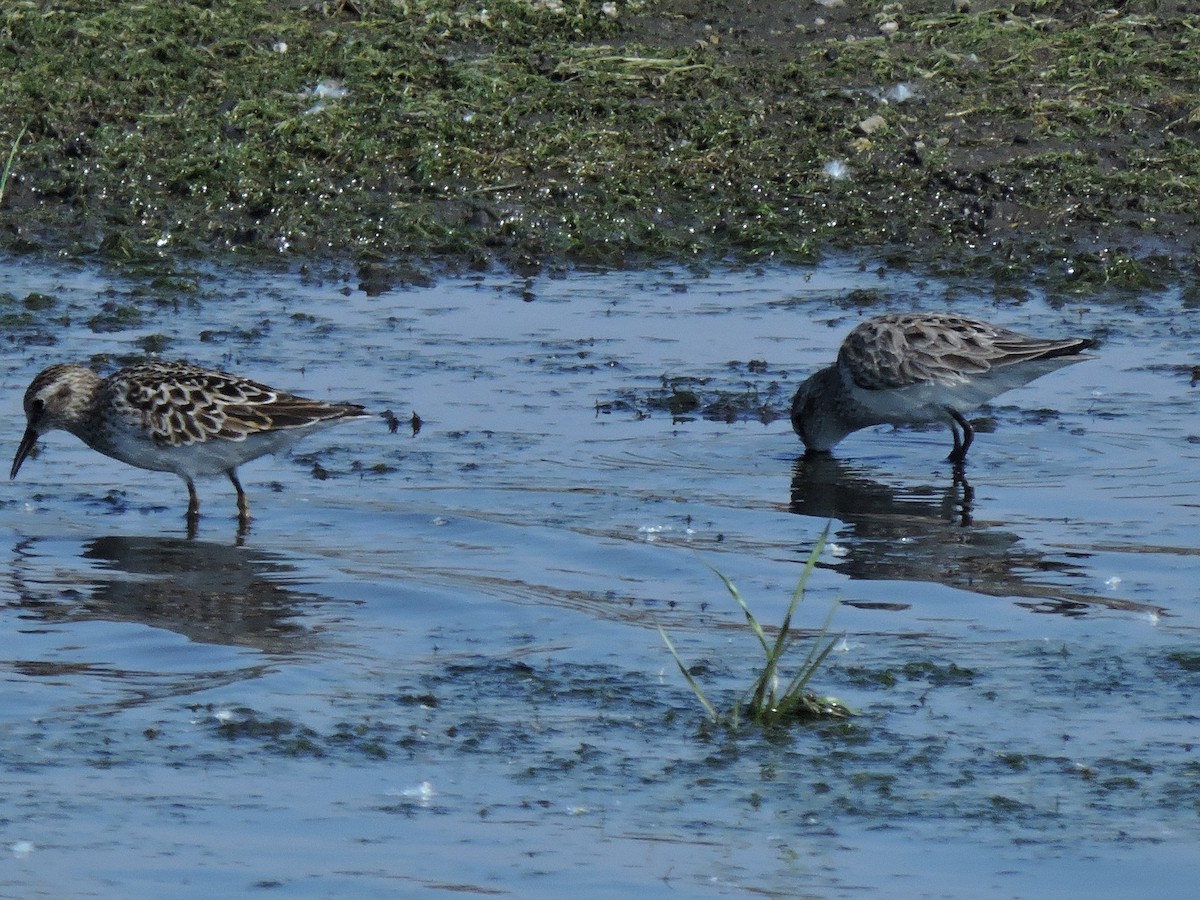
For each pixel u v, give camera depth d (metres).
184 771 9.30
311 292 19.25
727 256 20.58
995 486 14.48
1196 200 21.02
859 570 12.46
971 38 23.94
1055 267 20.02
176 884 8.12
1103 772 9.31
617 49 23.78
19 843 8.49
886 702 10.23
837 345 17.84
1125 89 22.89
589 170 21.59
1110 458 15.08
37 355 16.98
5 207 20.86
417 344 17.62
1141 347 17.75
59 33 23.50
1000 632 11.30
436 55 23.50
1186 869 8.29
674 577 12.31
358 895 8.02
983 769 9.37
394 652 10.97
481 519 13.45
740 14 24.81
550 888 8.09
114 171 21.38
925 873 8.27
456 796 9.04
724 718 10.00
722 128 22.23
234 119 22.08
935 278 19.83
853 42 23.97
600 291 19.45
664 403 16.25
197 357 16.97
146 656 10.85
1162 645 11.03
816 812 8.88
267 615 11.55
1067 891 8.10
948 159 21.73
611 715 10.05
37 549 12.81
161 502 14.02
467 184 21.38
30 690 10.30
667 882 8.17
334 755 9.49
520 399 16.23
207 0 24.52
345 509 13.70
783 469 14.98
